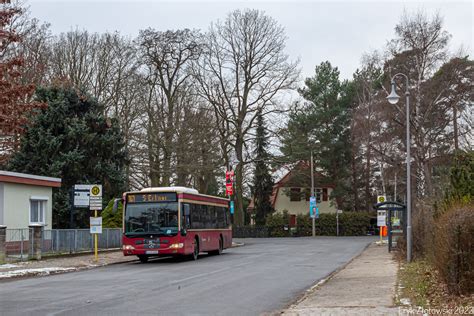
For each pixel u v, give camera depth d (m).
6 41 29.56
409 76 48.56
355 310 11.29
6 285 17.14
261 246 45.34
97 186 25.11
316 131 73.62
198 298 13.64
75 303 12.88
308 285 16.36
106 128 41.53
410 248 23.17
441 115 47.91
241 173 61.19
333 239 60.75
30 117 38.56
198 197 28.92
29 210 30.08
